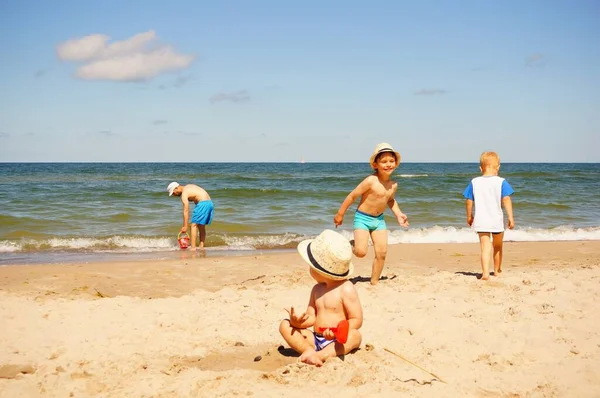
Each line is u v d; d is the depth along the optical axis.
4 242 11.68
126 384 3.77
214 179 39.75
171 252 11.13
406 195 23.62
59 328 5.13
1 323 5.27
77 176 45.50
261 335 5.04
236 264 9.43
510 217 7.47
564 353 4.40
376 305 5.93
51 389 3.73
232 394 3.53
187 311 5.75
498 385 3.81
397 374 3.94
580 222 16.11
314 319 4.34
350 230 13.95
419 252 10.74
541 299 6.08
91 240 12.08
